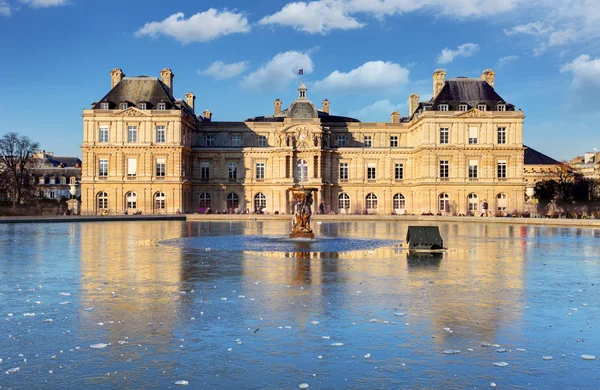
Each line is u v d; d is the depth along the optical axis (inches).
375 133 5002.5
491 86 4699.8
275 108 5585.6
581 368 564.7
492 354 604.1
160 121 4365.2
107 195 4379.9
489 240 1967.3
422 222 3521.2
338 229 2667.3
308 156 4650.6
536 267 1220.5
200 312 769.6
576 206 4453.7
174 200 4360.2
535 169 7504.9
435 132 4443.9
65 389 508.1
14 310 783.1
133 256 1405.0
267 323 714.8
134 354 598.5
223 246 1685.5
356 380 532.4
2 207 4394.7
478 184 4429.1
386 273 1117.7
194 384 521.7
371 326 703.7
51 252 1497.3
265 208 4719.5
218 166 4739.2
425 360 585.0
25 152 5098.4
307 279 1037.8
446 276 1083.3
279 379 534.3
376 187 4766.2
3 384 517.7
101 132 4379.9
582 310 793.6
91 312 770.8
